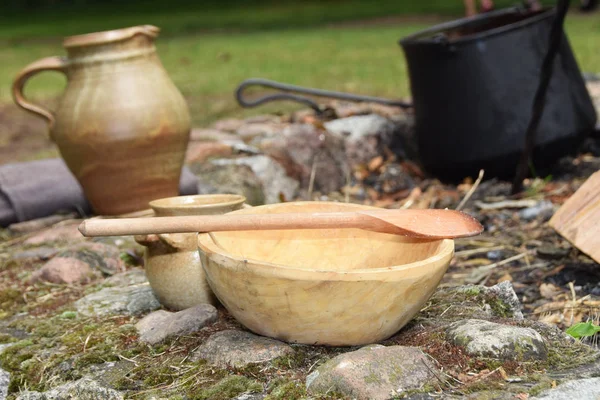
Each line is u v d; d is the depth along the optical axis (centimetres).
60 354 196
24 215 340
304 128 432
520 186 372
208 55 1057
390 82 674
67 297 246
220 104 622
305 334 169
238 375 168
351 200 408
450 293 216
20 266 284
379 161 442
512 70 380
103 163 312
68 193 346
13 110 667
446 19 1416
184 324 195
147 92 313
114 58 312
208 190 367
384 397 152
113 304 228
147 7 2298
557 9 326
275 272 158
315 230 198
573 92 391
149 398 164
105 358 189
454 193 397
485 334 172
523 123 380
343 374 155
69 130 312
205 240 176
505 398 152
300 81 715
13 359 199
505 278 275
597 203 250
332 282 158
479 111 384
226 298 172
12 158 469
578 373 163
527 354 168
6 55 1230
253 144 428
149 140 312
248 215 175
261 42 1216
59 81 862
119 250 286
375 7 1811
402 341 180
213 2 2323
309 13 1798
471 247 312
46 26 1850
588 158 438
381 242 196
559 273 274
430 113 400
